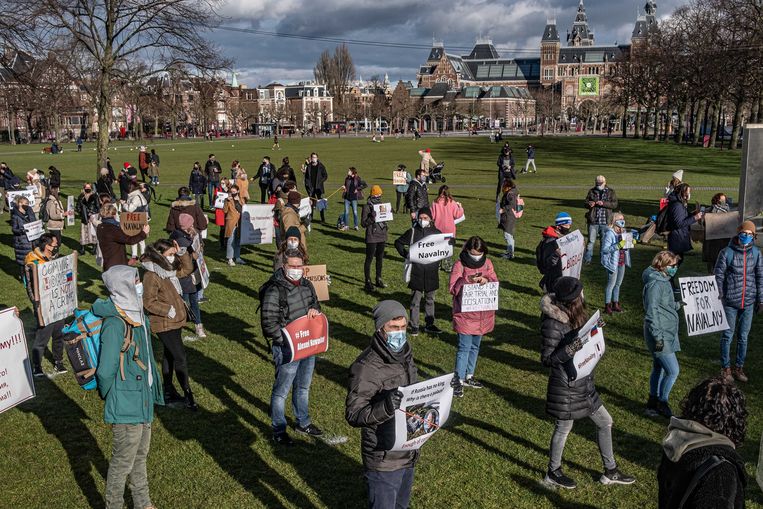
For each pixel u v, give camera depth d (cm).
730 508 311
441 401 461
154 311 758
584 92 18288
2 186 2706
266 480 635
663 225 1368
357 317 1155
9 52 2131
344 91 16150
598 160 5059
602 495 604
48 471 655
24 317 1187
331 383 867
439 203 1327
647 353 964
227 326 1119
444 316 1153
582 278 1420
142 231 1111
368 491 458
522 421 756
